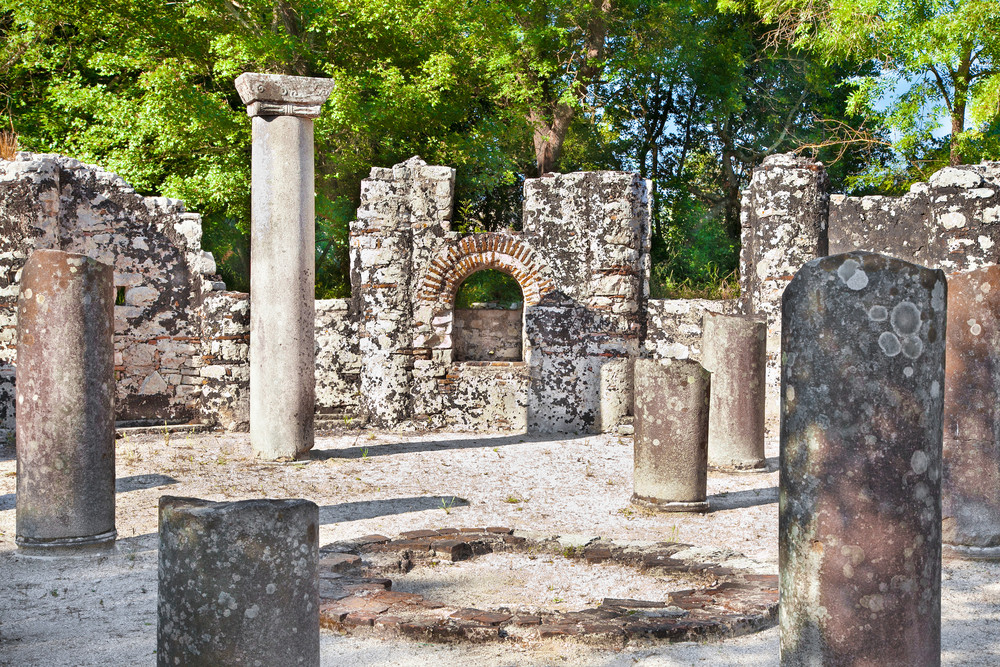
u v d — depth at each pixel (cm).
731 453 1002
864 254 330
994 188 1383
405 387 1346
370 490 912
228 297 1305
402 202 1343
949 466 641
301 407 1072
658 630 475
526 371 1352
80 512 653
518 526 758
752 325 1004
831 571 328
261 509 350
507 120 2017
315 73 1852
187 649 348
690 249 2192
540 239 1360
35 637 477
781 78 2286
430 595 572
